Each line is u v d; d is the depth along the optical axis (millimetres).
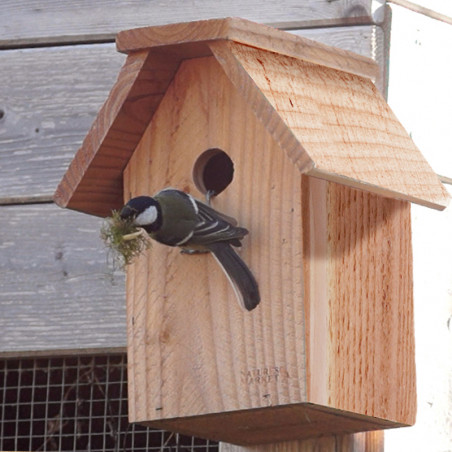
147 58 8203
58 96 10492
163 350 8266
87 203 8789
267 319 7867
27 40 10625
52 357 10180
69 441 10609
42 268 10219
